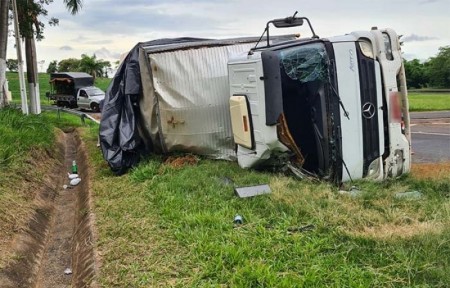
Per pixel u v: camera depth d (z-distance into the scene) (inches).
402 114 250.5
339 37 241.4
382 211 200.2
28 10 674.2
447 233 165.0
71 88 1254.9
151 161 316.5
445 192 228.2
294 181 245.9
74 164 398.0
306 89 251.9
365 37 241.4
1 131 363.3
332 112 236.7
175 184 255.9
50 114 854.5
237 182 250.5
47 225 257.9
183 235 185.5
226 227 189.3
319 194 219.3
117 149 323.3
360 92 239.1
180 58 319.3
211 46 324.5
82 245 208.1
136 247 182.1
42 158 389.1
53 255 220.4
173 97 318.7
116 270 164.7
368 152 243.0
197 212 211.0
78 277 181.2
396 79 245.9
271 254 161.5
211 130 318.7
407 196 218.7
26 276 188.2
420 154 375.2
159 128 323.6
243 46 328.8
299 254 160.6
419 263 146.8
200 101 315.9
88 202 264.2
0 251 193.6
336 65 237.1
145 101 326.0
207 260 161.9
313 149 258.7
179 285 147.6
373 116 241.6
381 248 160.4
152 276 155.5
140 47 327.0
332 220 188.7
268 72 239.8
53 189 331.3
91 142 495.2
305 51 241.0
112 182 299.0
